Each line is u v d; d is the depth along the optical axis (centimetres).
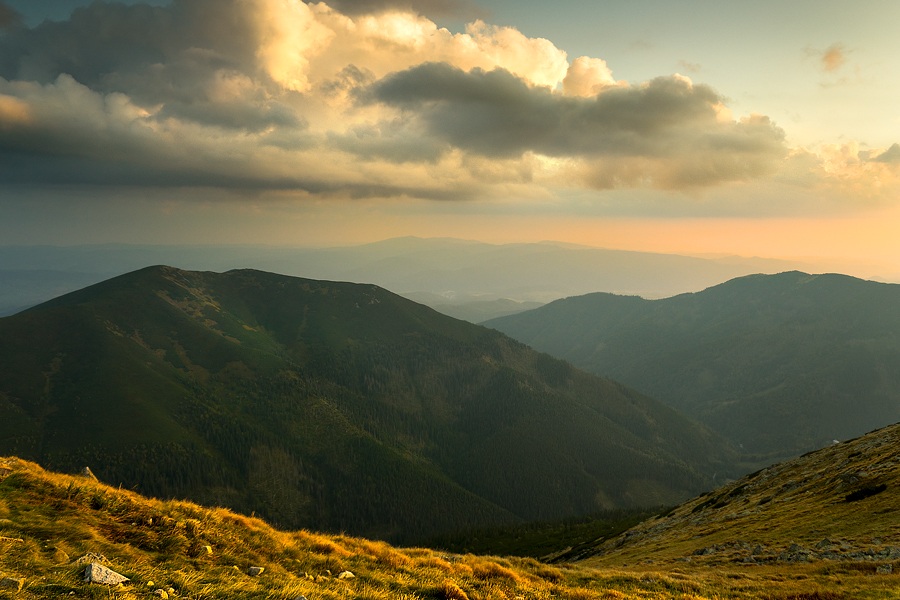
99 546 1452
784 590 2516
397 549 2681
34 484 1717
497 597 1838
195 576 1401
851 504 4125
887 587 2328
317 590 1499
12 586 1074
